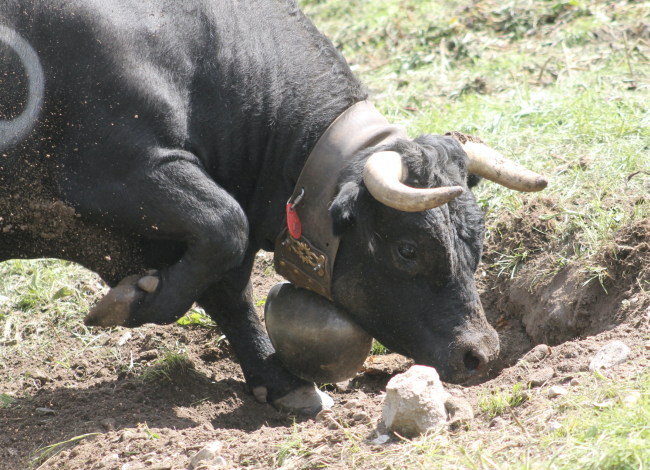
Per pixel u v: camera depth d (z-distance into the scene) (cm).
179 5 1498
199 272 1471
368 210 1388
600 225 1797
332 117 1532
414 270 1417
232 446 1305
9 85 1412
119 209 1454
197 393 1680
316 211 1480
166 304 1468
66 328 2034
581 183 2053
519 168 1521
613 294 1631
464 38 3575
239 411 1638
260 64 1538
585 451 1005
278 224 1617
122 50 1417
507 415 1210
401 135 1500
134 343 1962
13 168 1437
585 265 1709
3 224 1495
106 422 1453
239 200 1628
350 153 1462
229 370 1892
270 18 1594
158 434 1374
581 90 2756
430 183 1370
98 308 1464
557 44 3347
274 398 1700
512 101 2730
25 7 1415
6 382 1789
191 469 1237
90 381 1762
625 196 1895
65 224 1501
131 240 1534
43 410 1571
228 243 1462
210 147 1530
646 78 2780
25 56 1412
